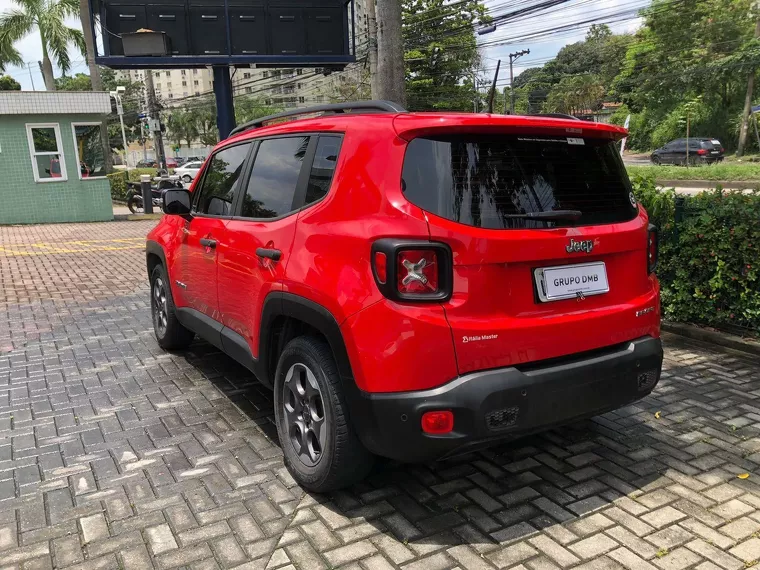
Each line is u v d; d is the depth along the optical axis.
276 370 3.39
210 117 83.75
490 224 2.65
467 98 38.81
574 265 2.90
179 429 4.01
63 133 18.12
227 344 4.08
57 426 4.08
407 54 36.34
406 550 2.73
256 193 3.80
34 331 6.46
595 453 3.58
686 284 5.66
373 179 2.76
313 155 3.29
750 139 39.28
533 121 2.77
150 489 3.27
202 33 14.75
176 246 4.93
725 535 2.80
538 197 2.81
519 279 2.73
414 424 2.59
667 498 3.10
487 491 3.20
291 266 3.12
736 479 3.28
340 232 2.84
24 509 3.10
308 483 3.15
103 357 5.53
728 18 40.19
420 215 2.59
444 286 2.59
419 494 3.18
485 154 2.74
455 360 2.60
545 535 2.82
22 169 17.77
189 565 2.65
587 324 2.89
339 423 2.88
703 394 4.39
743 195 5.31
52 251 12.55
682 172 26.06
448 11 35.84
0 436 3.95
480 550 2.72
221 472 3.45
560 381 2.77
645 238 3.18
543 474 3.36
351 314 2.70
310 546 2.77
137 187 21.23
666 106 45.78
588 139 3.07
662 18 41.72
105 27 14.40
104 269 10.35
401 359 2.57
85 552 2.75
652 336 3.21
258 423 4.09
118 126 69.00
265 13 14.96
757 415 4.04
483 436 2.62
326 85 55.12
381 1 8.94
